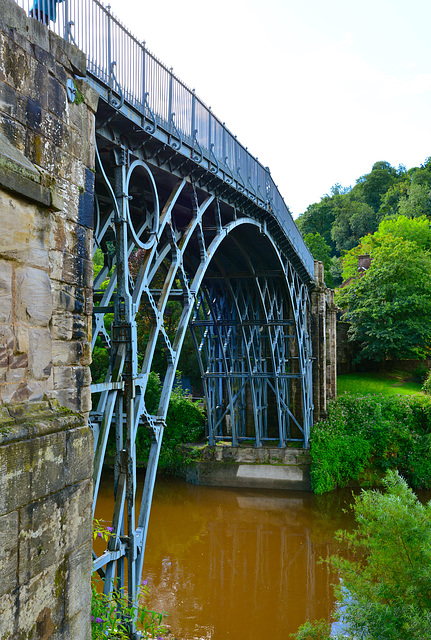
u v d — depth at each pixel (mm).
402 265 36438
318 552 17391
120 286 7770
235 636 12312
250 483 24188
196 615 13344
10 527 3033
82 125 4621
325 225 78438
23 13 3816
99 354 29500
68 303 4238
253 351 25281
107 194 9648
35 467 3293
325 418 27000
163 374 33938
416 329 35188
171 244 9891
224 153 12570
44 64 4062
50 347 3797
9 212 3295
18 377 3408
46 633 3369
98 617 5527
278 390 23516
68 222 4316
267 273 19234
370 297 37250
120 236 7812
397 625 8336
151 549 17672
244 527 19594
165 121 9211
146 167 8781
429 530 9227
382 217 69000
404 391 33250
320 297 28109
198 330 35719
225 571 16031
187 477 25406
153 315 9000
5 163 3195
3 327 3246
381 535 9555
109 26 7484
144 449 27000
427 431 25844
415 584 8719
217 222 12406
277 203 18172
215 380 25766
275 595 14492
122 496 7535
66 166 4328
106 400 7391
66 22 6539
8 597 3000
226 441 26656
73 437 3770
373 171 77688
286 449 24281
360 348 41594
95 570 6711
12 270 3350
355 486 24125
